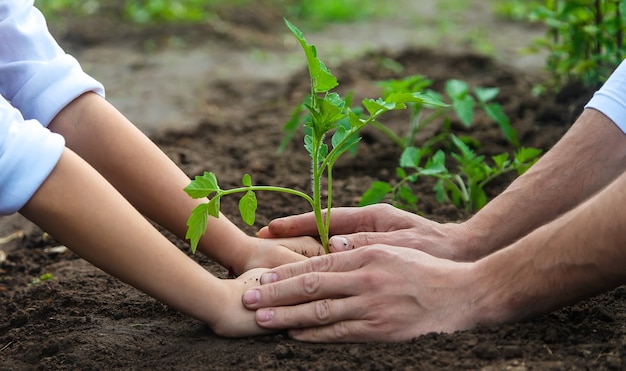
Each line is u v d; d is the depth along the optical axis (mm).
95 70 3027
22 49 1544
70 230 1451
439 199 1848
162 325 1590
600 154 1566
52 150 1432
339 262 1520
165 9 3775
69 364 1514
